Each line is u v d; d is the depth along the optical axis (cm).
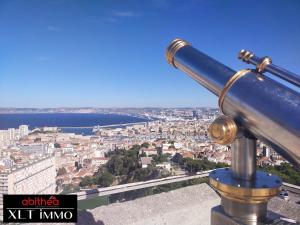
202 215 265
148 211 249
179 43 170
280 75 131
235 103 123
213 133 126
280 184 123
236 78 128
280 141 105
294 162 108
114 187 251
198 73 151
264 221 121
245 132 125
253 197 117
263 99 113
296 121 99
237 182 125
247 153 127
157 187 309
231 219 125
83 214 232
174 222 252
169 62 173
